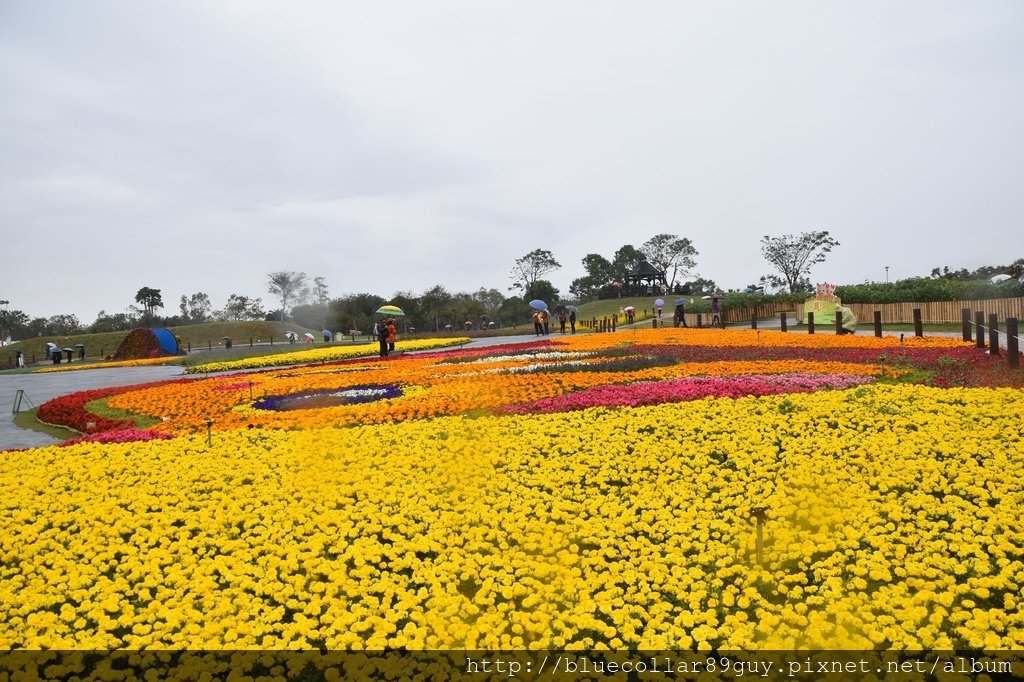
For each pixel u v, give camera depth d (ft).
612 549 21.38
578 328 178.29
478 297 337.93
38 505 27.25
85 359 187.73
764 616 17.08
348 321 257.75
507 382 53.11
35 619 18.22
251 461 32.35
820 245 290.35
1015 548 19.51
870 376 48.01
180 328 277.44
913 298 119.14
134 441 38.06
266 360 100.17
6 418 57.21
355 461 31.60
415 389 55.77
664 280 334.44
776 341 80.12
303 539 23.32
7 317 321.52
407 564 21.12
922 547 20.29
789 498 24.20
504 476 28.66
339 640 17.10
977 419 32.58
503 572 20.01
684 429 33.55
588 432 34.71
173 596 19.72
